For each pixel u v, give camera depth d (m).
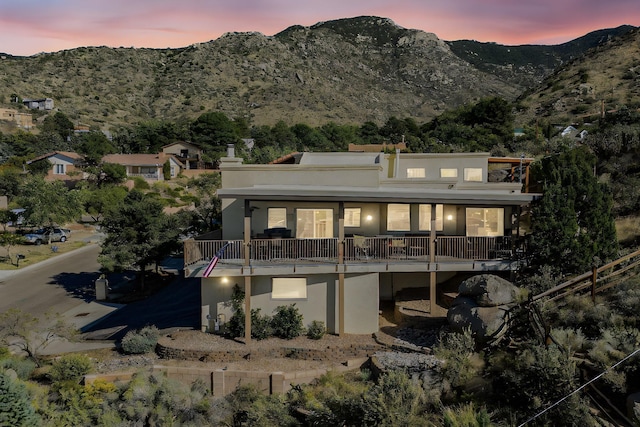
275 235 20.84
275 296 19.73
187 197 56.97
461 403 12.20
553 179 21.30
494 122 65.12
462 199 19.45
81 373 16.89
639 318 13.68
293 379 16.02
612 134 33.03
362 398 12.06
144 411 14.34
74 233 45.88
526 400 11.38
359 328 19.39
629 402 10.27
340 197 18.70
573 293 16.62
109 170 59.25
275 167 22.62
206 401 15.09
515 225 21.39
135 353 18.84
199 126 87.50
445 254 20.64
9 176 55.97
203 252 19.75
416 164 27.95
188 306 24.80
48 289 28.83
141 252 26.80
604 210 19.89
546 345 12.99
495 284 16.31
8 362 17.20
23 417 12.48
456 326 16.22
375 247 20.28
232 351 17.84
